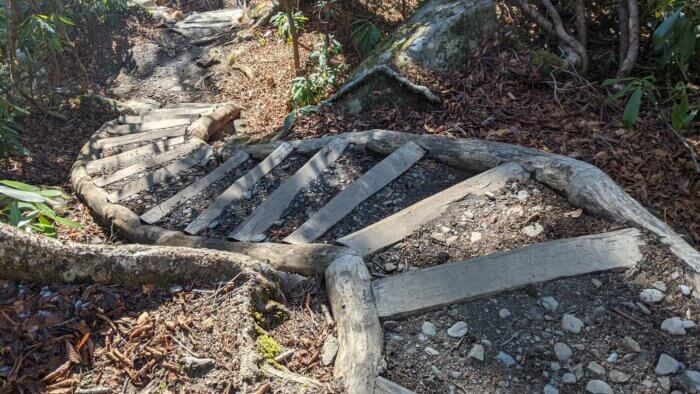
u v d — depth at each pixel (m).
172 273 2.07
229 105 5.41
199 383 1.72
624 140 3.11
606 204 2.37
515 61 3.89
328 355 1.92
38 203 2.60
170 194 3.71
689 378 1.75
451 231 2.45
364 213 2.79
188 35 7.62
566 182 2.51
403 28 4.42
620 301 2.00
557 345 1.88
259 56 6.47
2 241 1.96
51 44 5.18
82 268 2.03
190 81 6.45
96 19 7.57
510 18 4.69
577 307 1.99
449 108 3.67
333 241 2.51
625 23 3.76
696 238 2.47
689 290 2.00
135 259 2.06
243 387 1.69
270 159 3.52
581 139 3.17
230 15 8.12
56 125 5.36
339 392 1.76
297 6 6.57
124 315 1.95
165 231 3.19
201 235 3.02
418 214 2.56
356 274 2.16
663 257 2.12
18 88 5.00
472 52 4.06
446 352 1.89
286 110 5.11
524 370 1.82
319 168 3.24
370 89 3.99
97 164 4.41
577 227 2.35
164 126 5.14
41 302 1.96
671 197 2.72
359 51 5.55
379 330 1.95
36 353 1.80
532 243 2.31
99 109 5.73
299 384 1.74
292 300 2.21
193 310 1.96
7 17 4.75
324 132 3.94
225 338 1.84
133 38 7.54
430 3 4.59
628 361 1.81
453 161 2.98
